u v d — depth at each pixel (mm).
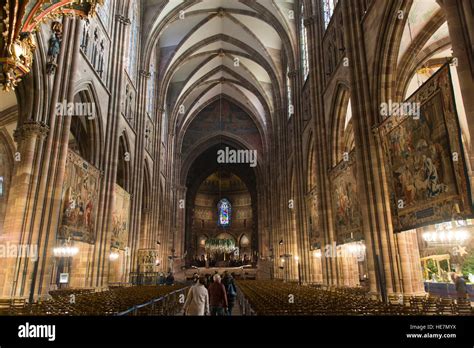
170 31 39656
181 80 48781
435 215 11062
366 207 15273
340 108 21484
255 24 38531
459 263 24766
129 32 28562
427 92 11344
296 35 32750
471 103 8391
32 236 13719
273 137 45812
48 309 9984
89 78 19609
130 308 9820
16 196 13633
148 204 35375
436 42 20438
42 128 14469
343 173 19516
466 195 9742
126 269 26453
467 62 8586
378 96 15391
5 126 24859
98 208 21438
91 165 19906
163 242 44438
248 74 48000
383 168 14977
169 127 48781
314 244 25922
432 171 11219
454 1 9078
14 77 9000
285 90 39781
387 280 13977
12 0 8727
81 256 20562
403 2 13906
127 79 27812
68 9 10367
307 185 29391
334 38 22062
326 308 9758
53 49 15047
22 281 13094
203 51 44375
